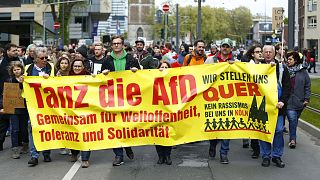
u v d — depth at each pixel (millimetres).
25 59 12914
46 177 7609
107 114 8297
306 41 72375
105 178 7488
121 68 8453
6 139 11328
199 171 7945
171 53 17828
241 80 8266
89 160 8836
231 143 10672
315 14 70125
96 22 78125
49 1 46250
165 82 8328
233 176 7625
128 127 8305
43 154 8703
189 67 8336
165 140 8312
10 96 8898
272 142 8203
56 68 9188
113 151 9203
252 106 8250
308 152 9688
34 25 41344
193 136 8336
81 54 10742
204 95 8320
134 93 8328
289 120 10109
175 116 8289
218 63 8297
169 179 7418
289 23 17234
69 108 8281
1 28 42406
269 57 8289
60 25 47969
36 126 8289
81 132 8258
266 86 8156
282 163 8289
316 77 32625
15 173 7910
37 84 8297
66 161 8742
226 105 8320
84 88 8320
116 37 8469
